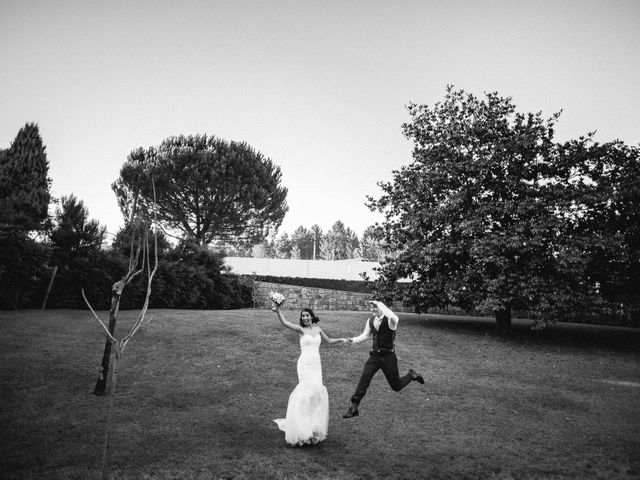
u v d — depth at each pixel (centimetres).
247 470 481
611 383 1032
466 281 1427
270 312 1775
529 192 1397
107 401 708
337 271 3778
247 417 672
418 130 1656
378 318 650
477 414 748
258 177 3091
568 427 698
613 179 1420
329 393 836
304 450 550
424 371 1034
